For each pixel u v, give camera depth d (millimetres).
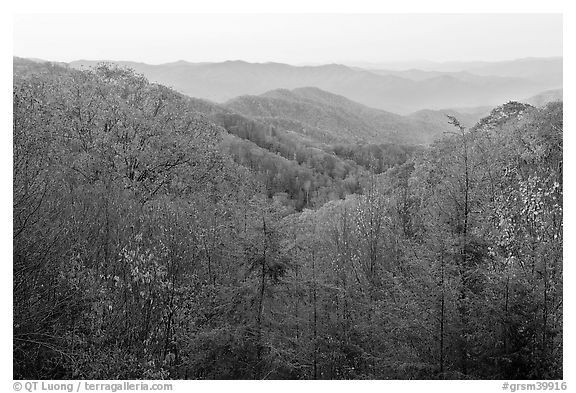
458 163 12312
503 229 11234
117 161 21359
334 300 13250
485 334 9984
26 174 11852
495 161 13266
